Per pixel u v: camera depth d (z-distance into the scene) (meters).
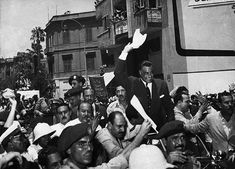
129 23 22.47
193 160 4.09
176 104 6.47
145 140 4.48
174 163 3.85
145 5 19.98
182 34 8.40
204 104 6.05
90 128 3.40
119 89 6.48
